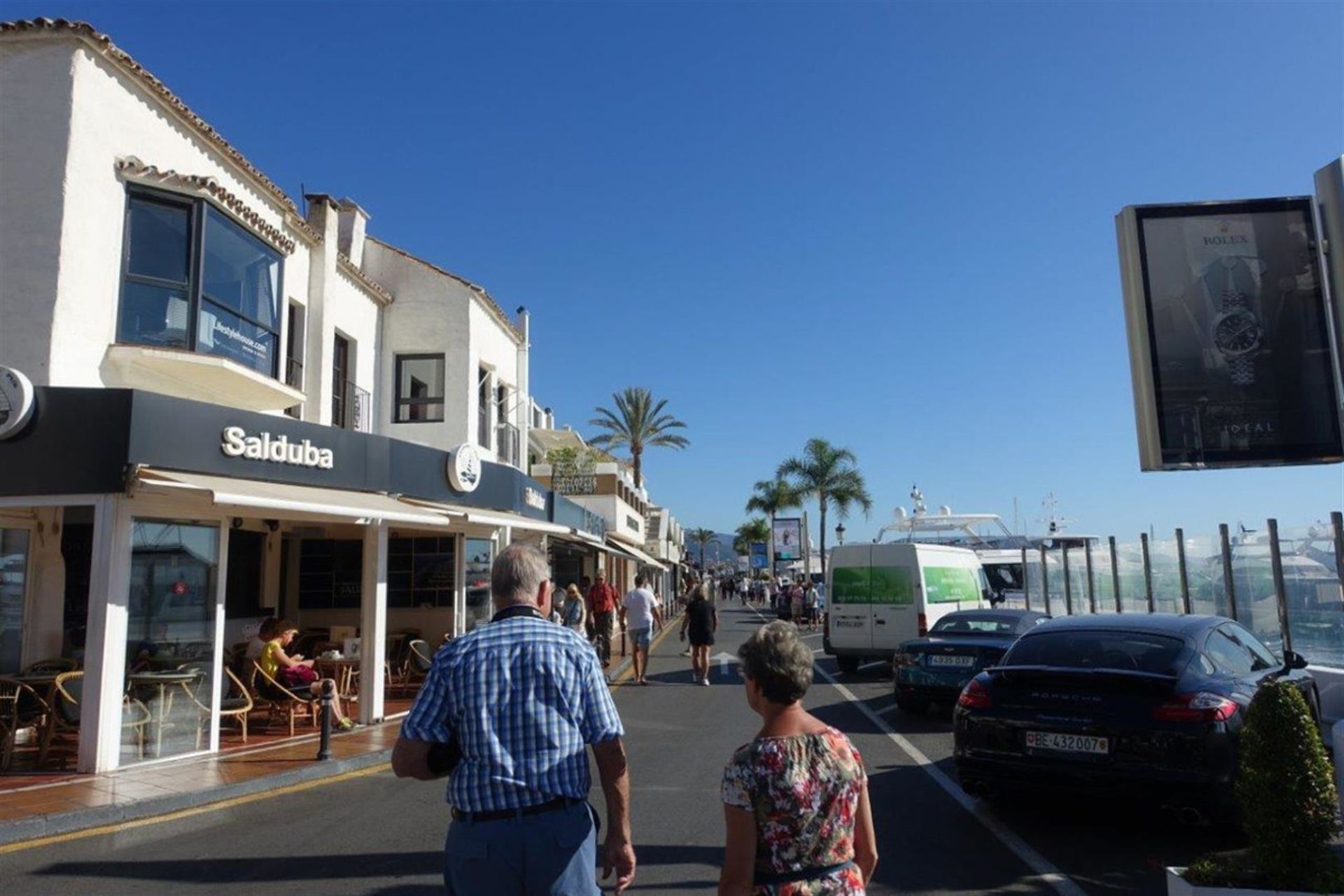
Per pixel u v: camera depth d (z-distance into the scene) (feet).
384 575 41.42
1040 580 78.07
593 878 10.49
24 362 31.91
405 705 45.80
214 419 33.19
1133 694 22.45
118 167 35.14
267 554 52.13
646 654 59.21
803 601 130.93
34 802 25.66
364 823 24.68
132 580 30.96
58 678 30.30
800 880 9.63
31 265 32.42
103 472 29.66
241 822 24.91
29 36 33.30
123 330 35.17
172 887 19.48
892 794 27.20
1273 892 15.26
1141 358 20.94
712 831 23.56
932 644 42.73
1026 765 23.11
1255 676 25.75
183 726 32.58
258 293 42.09
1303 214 20.86
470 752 10.30
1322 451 20.18
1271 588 41.11
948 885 18.95
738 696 52.01
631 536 134.31
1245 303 20.84
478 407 65.41
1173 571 51.47
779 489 238.89
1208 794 21.07
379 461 42.70
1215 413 20.53
